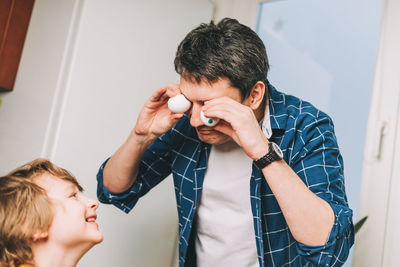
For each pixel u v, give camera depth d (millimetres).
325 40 1705
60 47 1296
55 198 833
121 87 1431
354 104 1589
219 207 1070
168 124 991
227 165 1054
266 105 1025
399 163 1444
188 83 864
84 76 1303
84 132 1315
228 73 831
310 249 853
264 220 1013
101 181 1134
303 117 1001
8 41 1424
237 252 1063
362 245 1464
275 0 1869
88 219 879
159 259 1619
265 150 841
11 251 753
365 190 1491
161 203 1612
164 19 1601
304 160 959
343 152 1582
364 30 1618
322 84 1677
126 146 1048
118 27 1407
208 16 1854
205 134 926
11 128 1389
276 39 1840
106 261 1411
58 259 817
